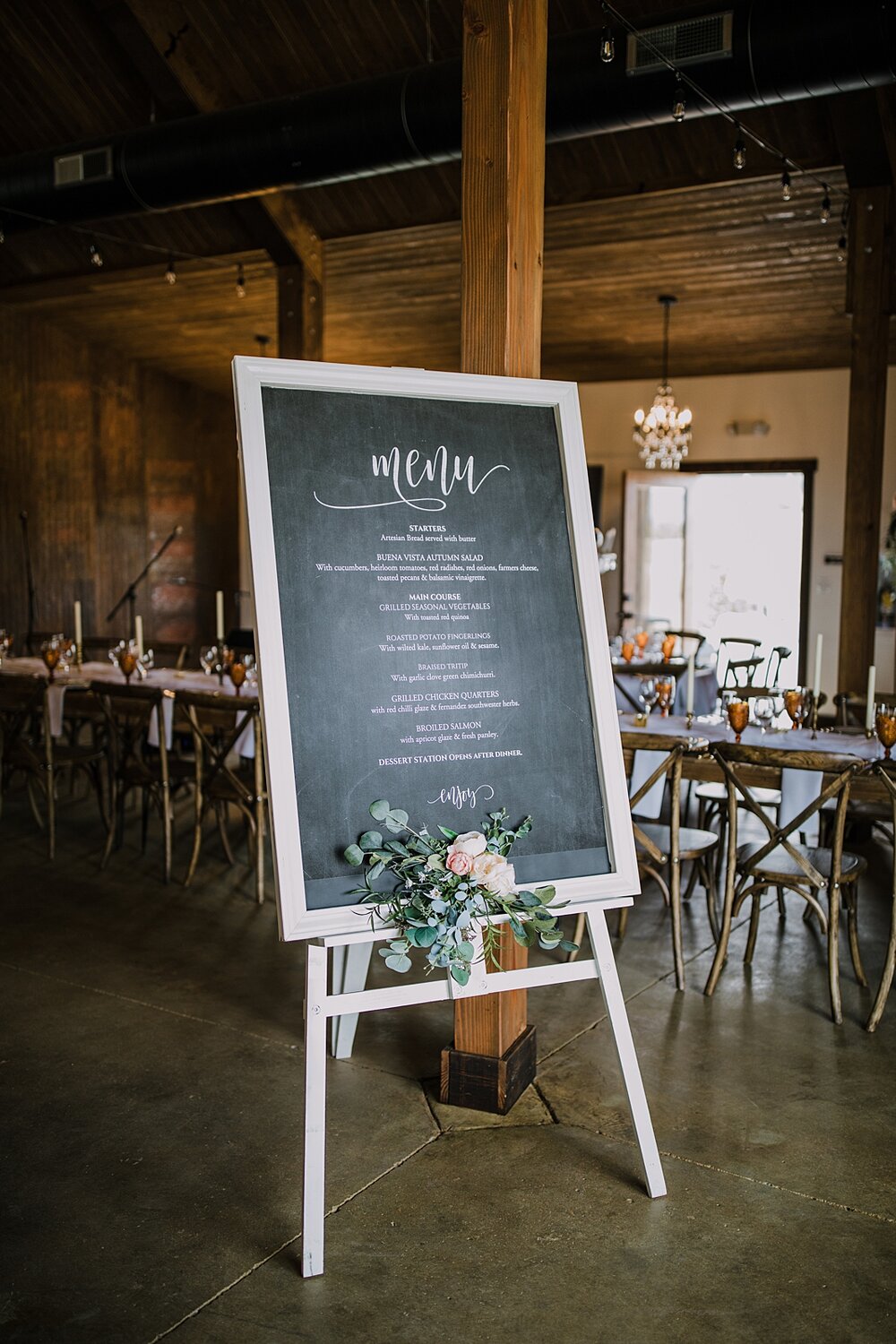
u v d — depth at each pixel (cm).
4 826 582
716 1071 310
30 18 709
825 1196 248
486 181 275
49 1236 231
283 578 229
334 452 238
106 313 1005
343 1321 206
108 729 562
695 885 502
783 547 1220
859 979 377
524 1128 278
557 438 263
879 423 674
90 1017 342
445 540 247
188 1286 216
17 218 704
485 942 249
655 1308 210
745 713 416
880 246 655
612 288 835
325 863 225
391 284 864
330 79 678
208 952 400
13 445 1023
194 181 604
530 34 278
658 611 1059
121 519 1131
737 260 772
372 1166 260
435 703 241
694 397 1031
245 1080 303
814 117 629
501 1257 226
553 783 250
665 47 477
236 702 467
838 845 343
